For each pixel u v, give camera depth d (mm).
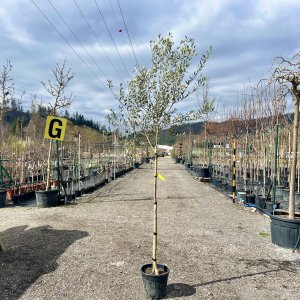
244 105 14227
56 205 10359
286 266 5180
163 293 4055
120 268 5027
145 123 4539
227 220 8438
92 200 11586
